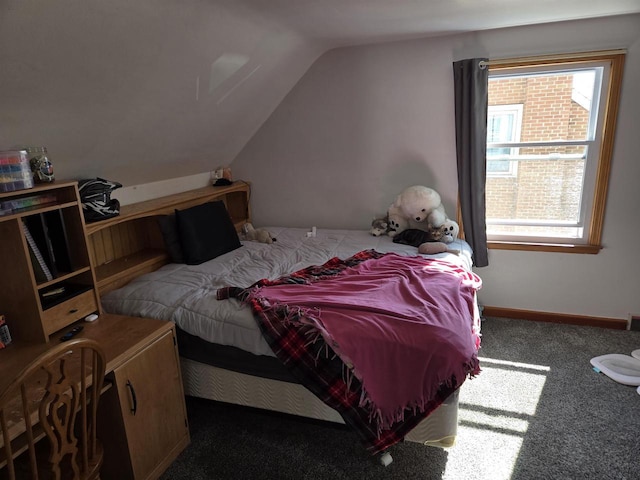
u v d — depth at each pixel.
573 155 2.86
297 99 3.24
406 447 1.89
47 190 1.73
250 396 1.96
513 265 3.02
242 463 1.83
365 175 3.22
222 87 2.45
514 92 2.94
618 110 2.60
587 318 2.94
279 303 1.87
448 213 3.08
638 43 2.48
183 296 2.11
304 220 3.49
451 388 1.60
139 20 1.55
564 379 2.33
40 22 1.29
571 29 2.56
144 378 1.67
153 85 1.97
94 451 1.37
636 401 2.12
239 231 3.43
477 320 1.97
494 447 1.86
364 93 3.07
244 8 1.89
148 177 2.76
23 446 1.24
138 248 2.79
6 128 1.61
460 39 2.77
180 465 1.83
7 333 1.65
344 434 1.99
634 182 2.68
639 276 2.80
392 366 1.62
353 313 1.77
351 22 2.32
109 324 1.81
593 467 1.73
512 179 3.04
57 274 1.75
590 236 2.85
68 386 1.18
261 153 3.45
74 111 1.76
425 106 2.95
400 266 2.34
